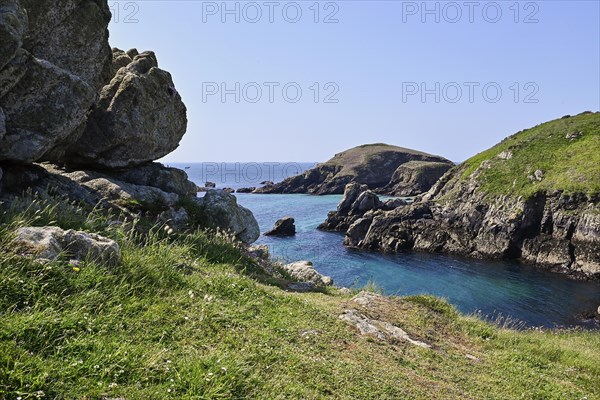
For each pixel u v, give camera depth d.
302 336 8.80
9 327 5.67
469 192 81.94
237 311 9.05
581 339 19.28
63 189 14.09
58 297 6.88
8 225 8.41
